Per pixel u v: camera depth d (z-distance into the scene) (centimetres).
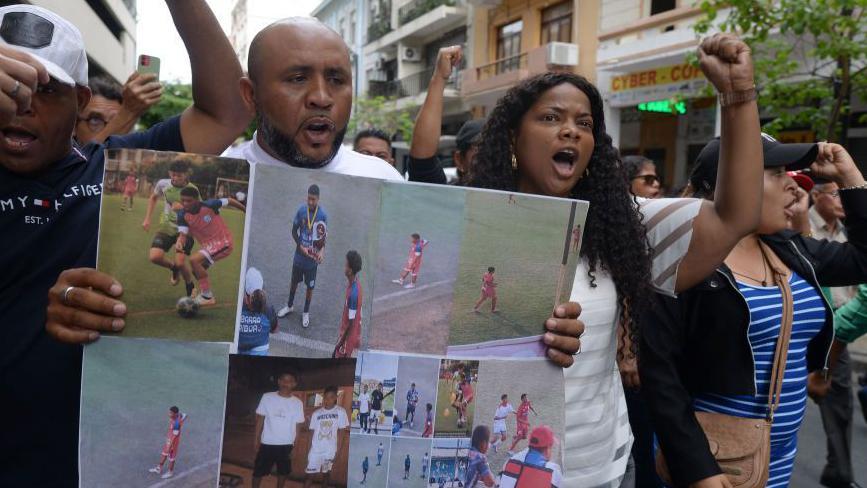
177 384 126
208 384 127
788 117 756
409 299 137
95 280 123
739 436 198
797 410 209
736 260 210
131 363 125
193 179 126
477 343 142
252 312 128
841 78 708
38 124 140
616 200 181
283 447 130
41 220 148
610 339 176
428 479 140
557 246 146
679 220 180
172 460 127
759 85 771
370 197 134
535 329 146
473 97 2031
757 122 168
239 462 128
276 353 130
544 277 146
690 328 201
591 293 173
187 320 126
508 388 144
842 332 289
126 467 125
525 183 186
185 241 126
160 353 126
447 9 2169
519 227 143
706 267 178
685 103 1344
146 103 313
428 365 139
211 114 187
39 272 146
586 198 183
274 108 165
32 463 143
